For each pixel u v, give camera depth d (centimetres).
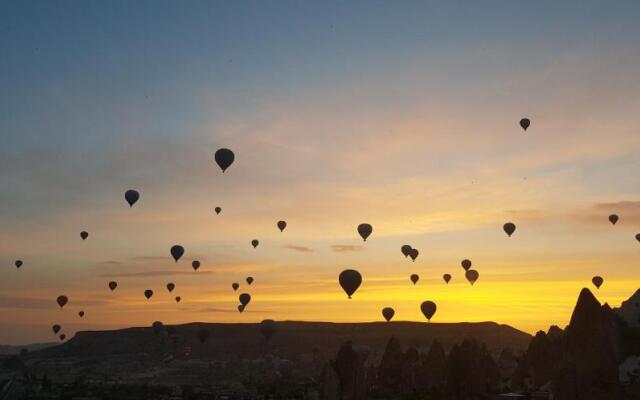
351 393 8325
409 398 9481
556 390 6034
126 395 13562
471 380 8738
